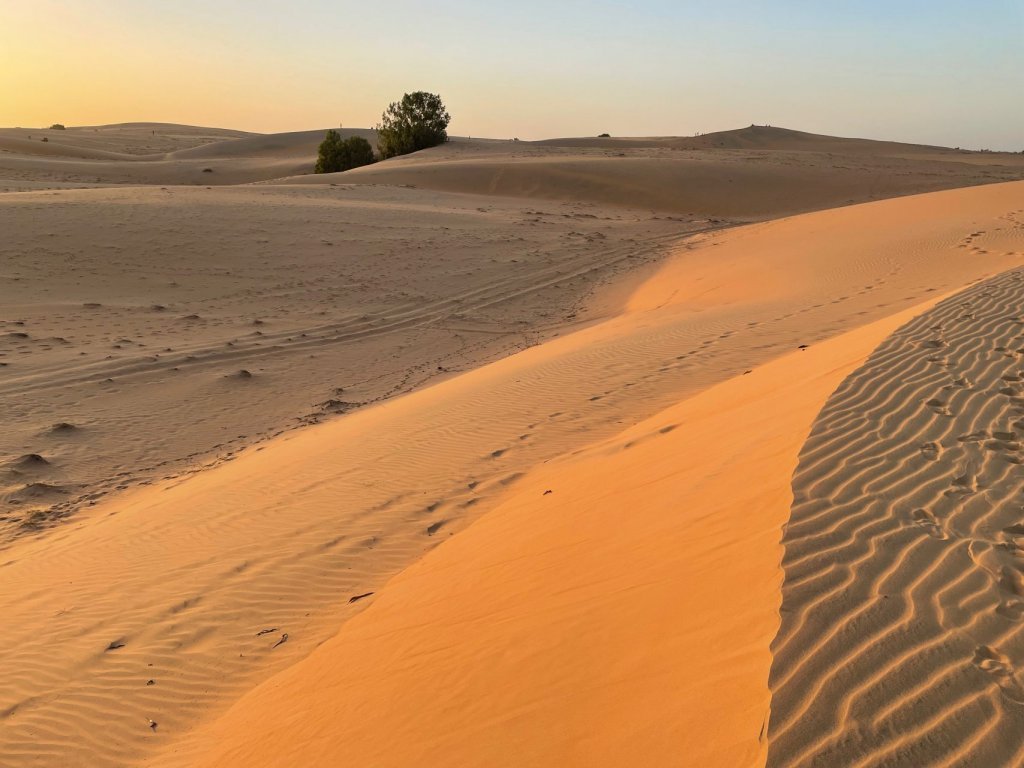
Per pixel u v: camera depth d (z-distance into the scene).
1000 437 5.60
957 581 3.64
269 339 20.50
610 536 5.65
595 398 11.89
